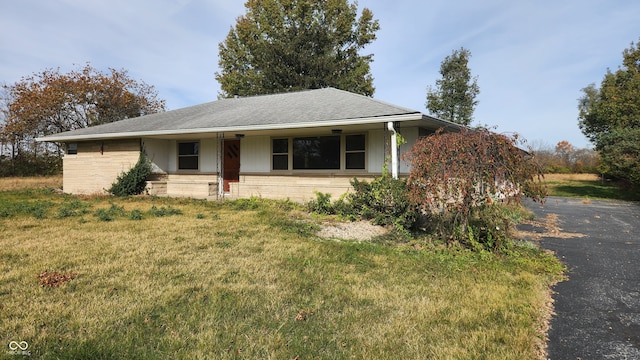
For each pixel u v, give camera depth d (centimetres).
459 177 540
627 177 1956
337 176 1089
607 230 873
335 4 3127
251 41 3195
